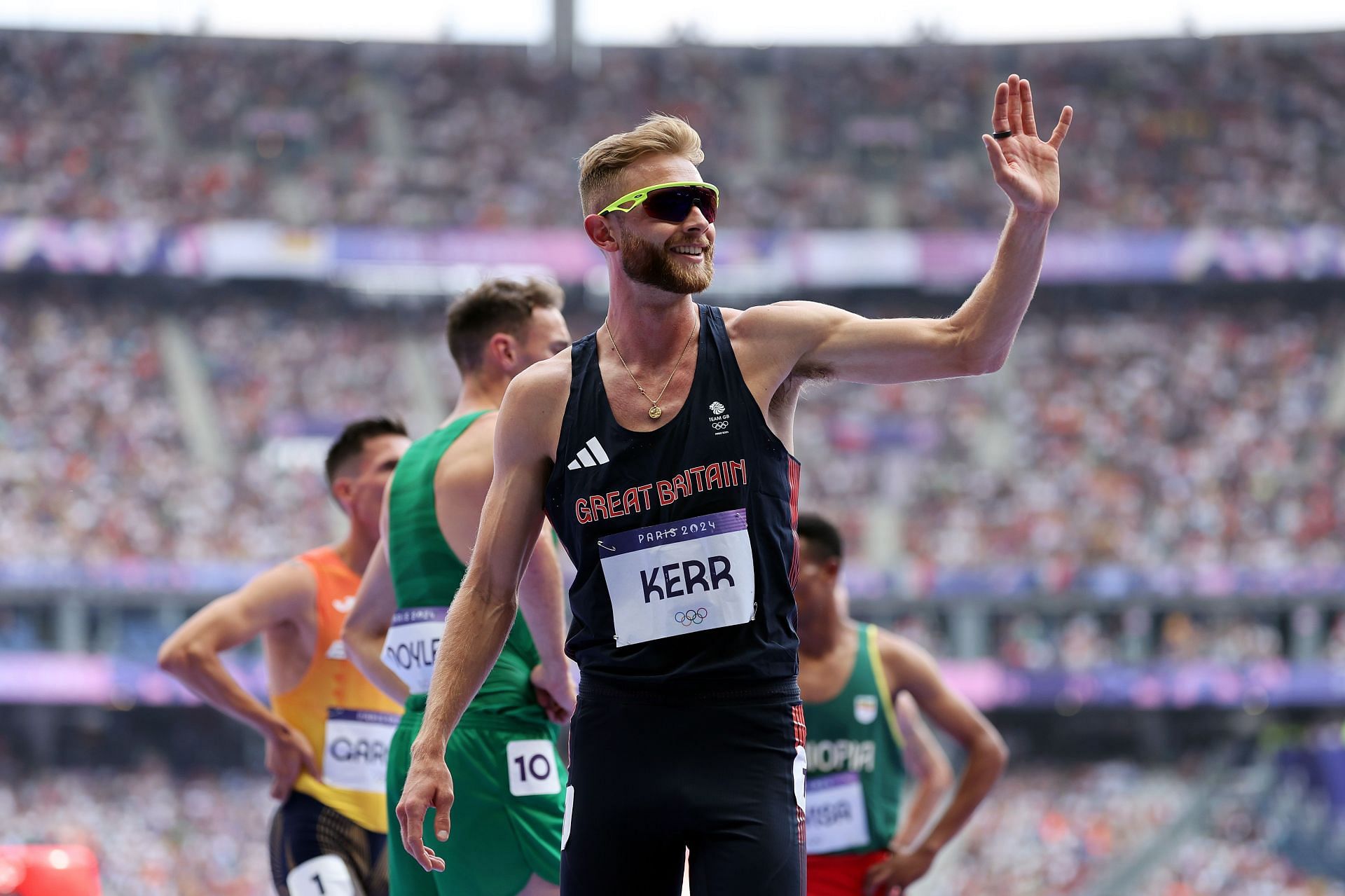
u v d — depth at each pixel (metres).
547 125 34.94
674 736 2.26
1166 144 33.88
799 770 2.31
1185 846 21.31
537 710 3.18
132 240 29.92
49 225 29.73
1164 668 23.39
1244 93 35.00
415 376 30.16
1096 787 23.53
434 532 3.23
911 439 28.28
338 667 4.07
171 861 21.19
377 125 34.38
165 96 34.16
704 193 2.37
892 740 4.48
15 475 24.86
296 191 32.38
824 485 27.16
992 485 26.77
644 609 2.29
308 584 4.09
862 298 33.16
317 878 3.88
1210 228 31.73
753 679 2.28
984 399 29.17
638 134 2.40
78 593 22.92
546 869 3.08
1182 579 23.67
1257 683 23.17
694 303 2.45
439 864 2.35
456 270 31.77
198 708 24.44
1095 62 36.28
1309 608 23.61
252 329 30.73
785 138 34.91
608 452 2.34
